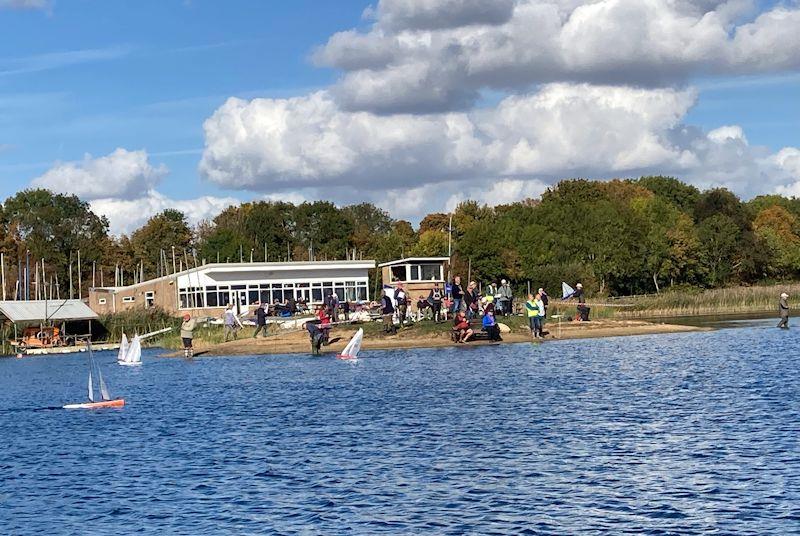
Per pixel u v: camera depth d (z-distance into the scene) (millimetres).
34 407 49438
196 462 32312
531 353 65562
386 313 76750
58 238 177125
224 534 23781
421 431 36531
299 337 78750
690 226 166750
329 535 23406
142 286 114812
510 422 37906
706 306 114062
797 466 28312
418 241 165250
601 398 43625
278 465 31250
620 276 146875
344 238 198000
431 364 60781
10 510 26922
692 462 29500
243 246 184125
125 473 31094
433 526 23906
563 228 149625
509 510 25094
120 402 48438
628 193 197625
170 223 197875
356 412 41969
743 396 42312
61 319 99625
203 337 85750
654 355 62094
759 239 169125
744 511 24172
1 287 150250
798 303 117000
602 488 26922
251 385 54125
